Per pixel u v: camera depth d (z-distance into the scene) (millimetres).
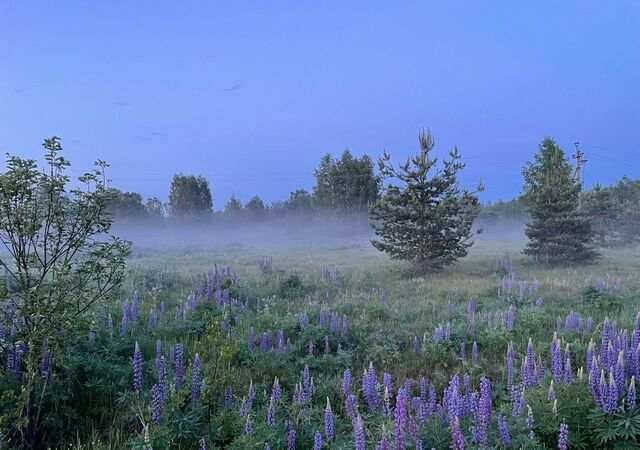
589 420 5082
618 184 54188
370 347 8898
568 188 25188
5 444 5035
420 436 4898
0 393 5582
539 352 8336
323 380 7406
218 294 12094
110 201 6062
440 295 15109
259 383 7246
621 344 6383
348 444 5039
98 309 9062
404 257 21672
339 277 19016
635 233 41250
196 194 78125
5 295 5461
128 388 6578
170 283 16281
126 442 5277
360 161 61625
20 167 5324
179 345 6449
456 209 21656
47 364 5898
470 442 4816
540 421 5137
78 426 5914
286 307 13047
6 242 5441
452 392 5441
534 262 25969
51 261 5688
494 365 8297
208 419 5828
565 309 12133
